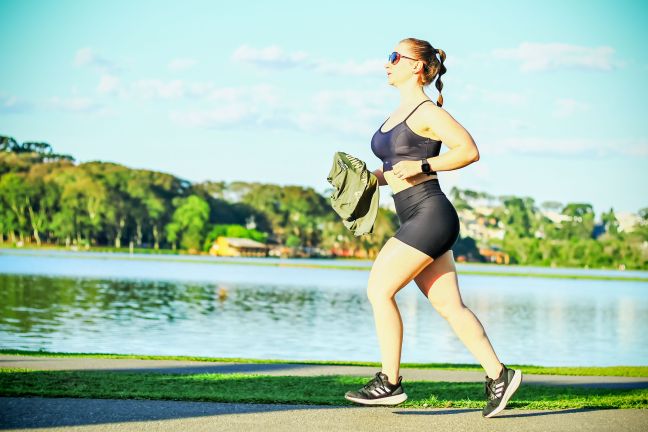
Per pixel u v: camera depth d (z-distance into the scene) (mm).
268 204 162250
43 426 4652
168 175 156125
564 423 5078
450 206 5188
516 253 170625
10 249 130375
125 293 37938
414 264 5117
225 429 4680
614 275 128375
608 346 21094
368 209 5340
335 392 7508
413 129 5191
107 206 143125
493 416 5238
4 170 144750
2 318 22172
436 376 10156
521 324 28719
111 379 7805
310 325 24188
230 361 11484
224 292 43344
